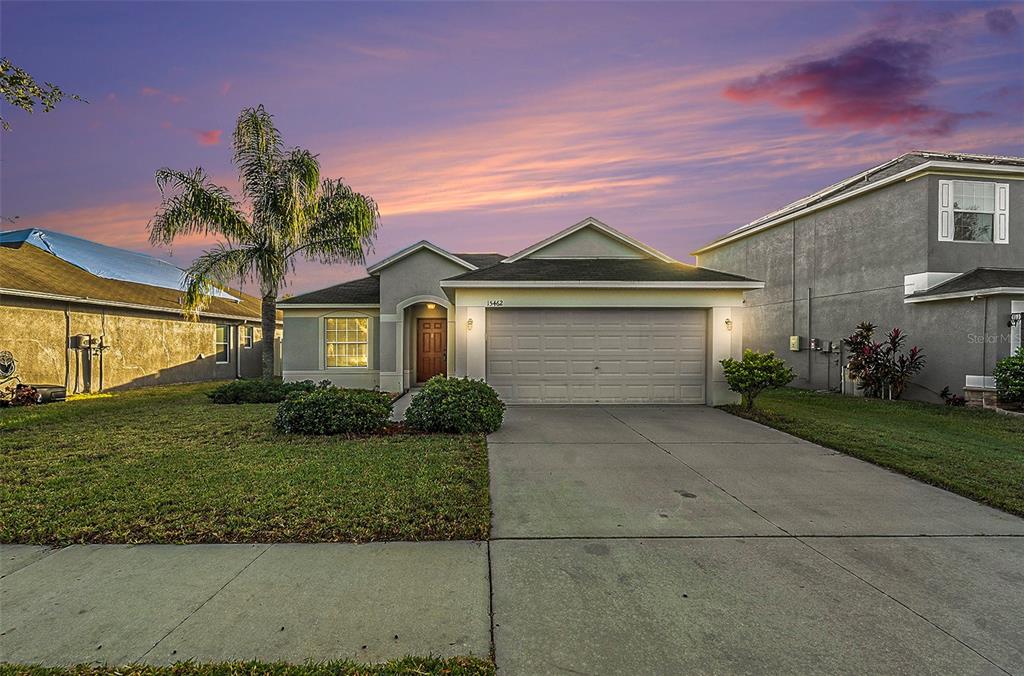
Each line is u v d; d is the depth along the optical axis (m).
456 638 2.62
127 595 3.03
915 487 5.29
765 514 4.48
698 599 3.03
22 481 5.18
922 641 2.63
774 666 2.43
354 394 8.31
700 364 11.09
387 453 6.38
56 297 13.40
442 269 14.39
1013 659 2.49
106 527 4.01
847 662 2.46
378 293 15.77
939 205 11.94
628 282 10.58
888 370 12.18
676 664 2.44
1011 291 10.21
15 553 3.59
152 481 5.17
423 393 8.27
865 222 13.55
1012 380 9.82
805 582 3.25
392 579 3.25
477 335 10.83
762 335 17.58
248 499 4.64
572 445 7.11
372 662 2.43
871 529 4.15
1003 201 12.13
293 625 2.73
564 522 4.26
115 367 15.41
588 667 2.41
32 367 13.09
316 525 4.07
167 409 10.42
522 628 2.72
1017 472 5.70
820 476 5.68
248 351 21.58
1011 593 3.13
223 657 2.46
